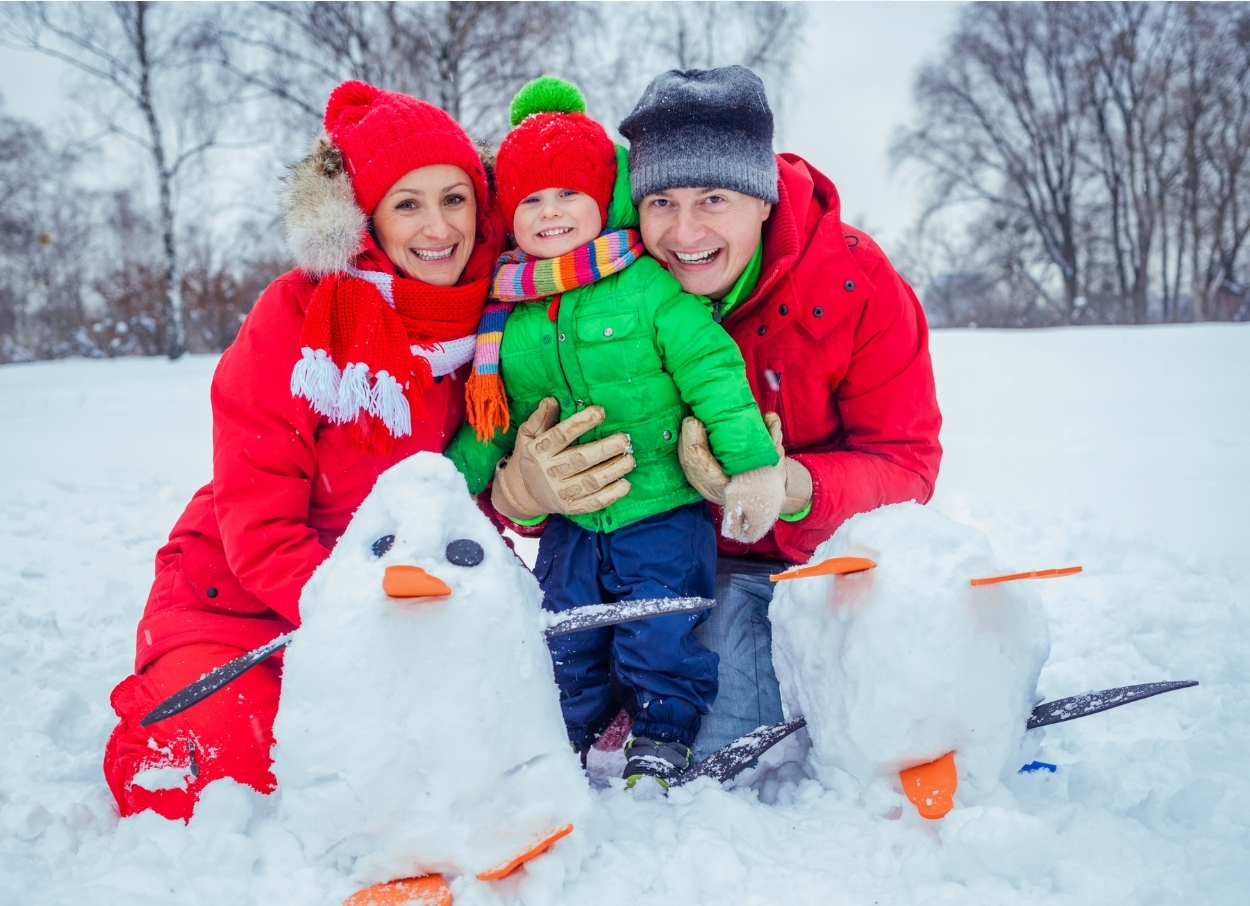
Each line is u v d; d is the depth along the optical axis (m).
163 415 9.72
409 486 1.77
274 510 2.22
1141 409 8.18
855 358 2.60
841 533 2.00
